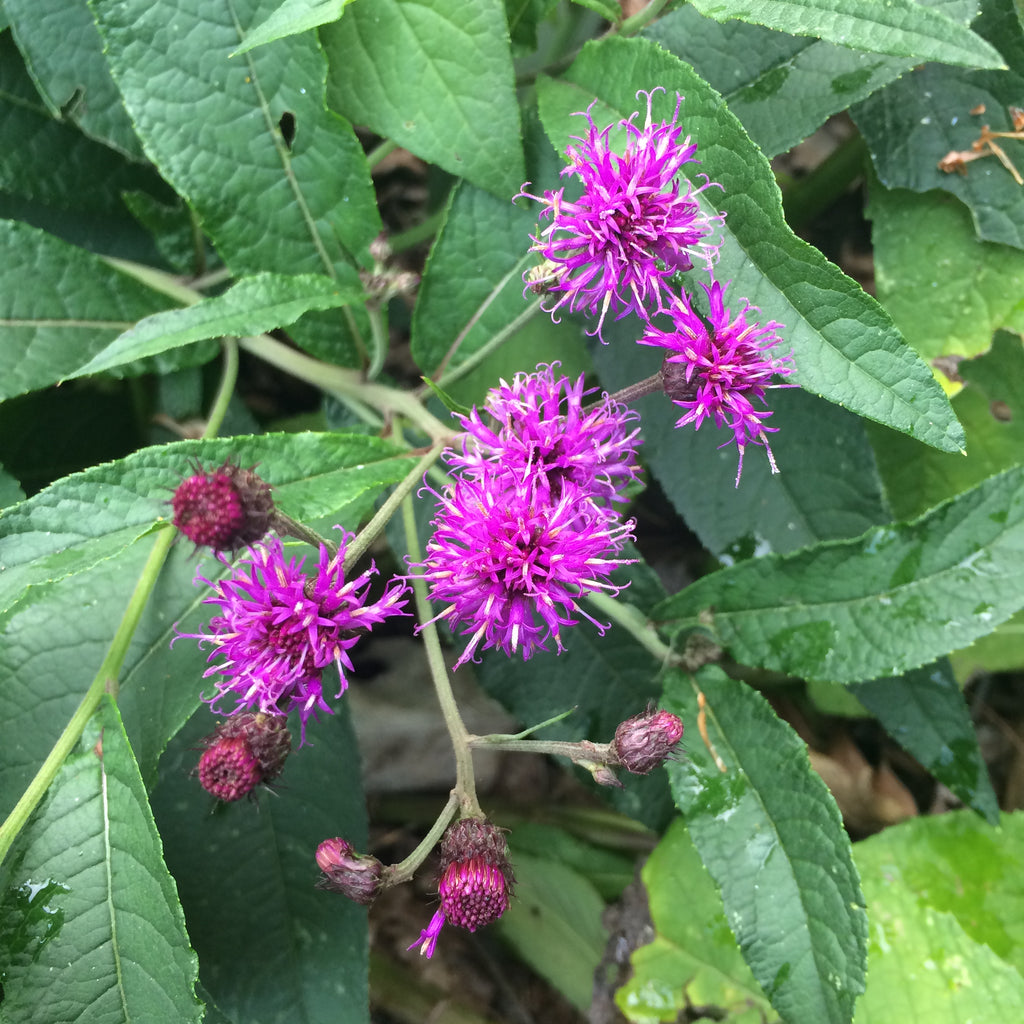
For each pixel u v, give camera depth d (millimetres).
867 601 159
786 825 158
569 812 232
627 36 175
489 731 240
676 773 164
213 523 126
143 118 164
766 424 193
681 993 194
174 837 175
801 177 244
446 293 183
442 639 244
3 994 152
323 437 148
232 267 174
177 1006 139
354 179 173
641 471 195
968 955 187
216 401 201
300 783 178
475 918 138
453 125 171
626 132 159
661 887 200
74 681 159
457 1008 229
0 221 173
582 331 196
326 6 147
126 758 143
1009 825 196
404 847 242
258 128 168
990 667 214
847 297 141
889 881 194
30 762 156
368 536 143
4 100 183
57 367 175
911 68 164
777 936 155
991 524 153
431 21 167
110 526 135
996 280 185
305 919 175
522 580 138
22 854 142
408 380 248
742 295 148
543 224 181
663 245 146
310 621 135
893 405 139
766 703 162
